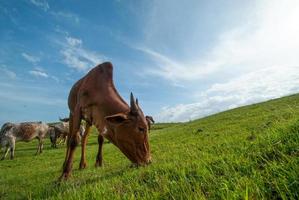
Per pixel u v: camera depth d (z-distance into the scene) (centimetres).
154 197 80
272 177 70
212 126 450
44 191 136
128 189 98
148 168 127
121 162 227
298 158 71
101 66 188
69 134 203
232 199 63
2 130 623
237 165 88
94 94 174
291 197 58
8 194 162
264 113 452
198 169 94
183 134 444
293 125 102
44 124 699
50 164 381
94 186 111
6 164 484
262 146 100
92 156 399
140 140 150
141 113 154
